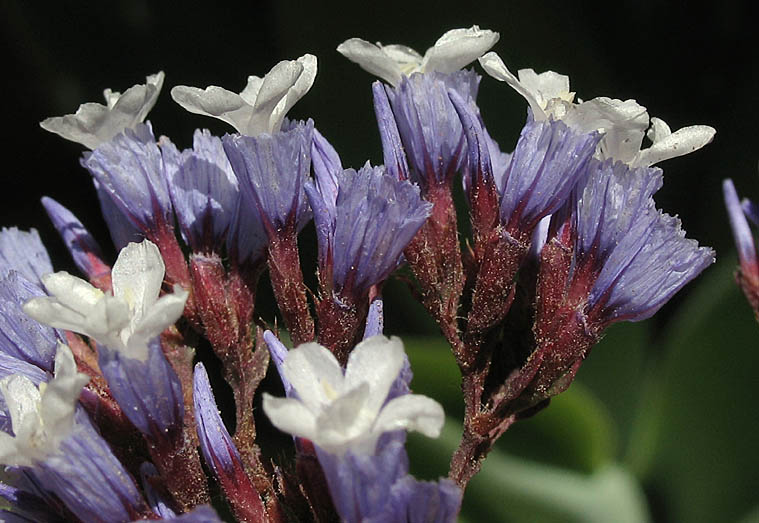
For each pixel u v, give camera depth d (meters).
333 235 0.20
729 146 0.24
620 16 0.26
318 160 0.20
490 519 0.23
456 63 0.20
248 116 0.20
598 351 0.23
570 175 0.20
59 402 0.19
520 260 0.20
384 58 0.20
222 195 0.20
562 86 0.20
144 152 0.20
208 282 0.20
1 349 0.20
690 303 0.24
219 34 0.25
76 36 0.25
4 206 0.26
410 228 0.19
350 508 0.18
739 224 0.21
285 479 0.20
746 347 0.23
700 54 0.26
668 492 0.23
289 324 0.20
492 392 0.20
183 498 0.19
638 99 0.26
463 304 0.20
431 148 0.20
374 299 0.20
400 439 0.19
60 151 0.26
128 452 0.20
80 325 0.19
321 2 0.24
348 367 0.18
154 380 0.19
